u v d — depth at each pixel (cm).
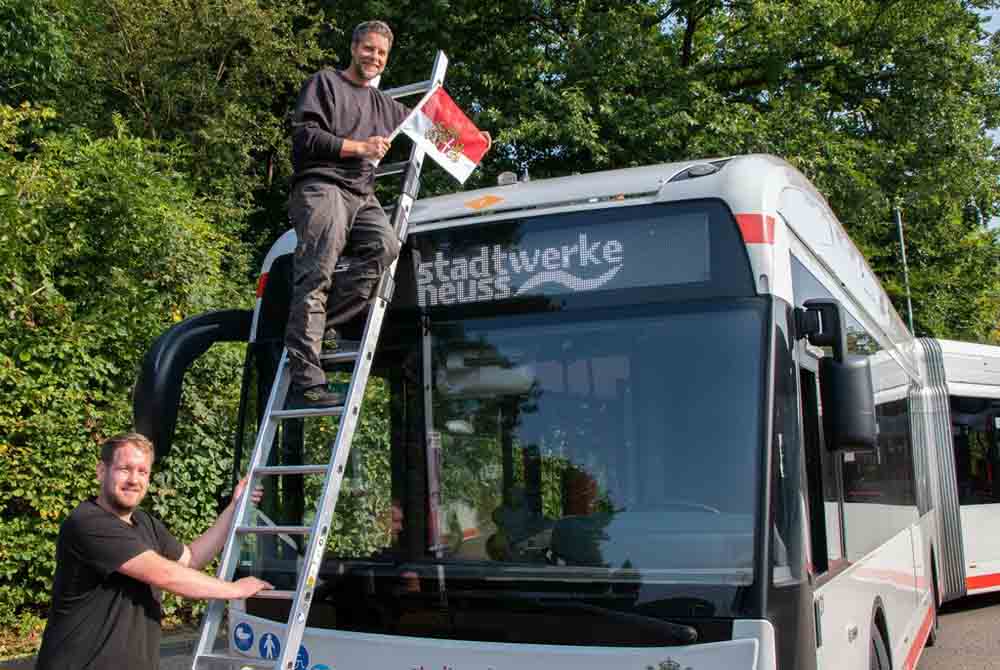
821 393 432
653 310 439
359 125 498
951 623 1249
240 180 2009
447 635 423
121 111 2011
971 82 2209
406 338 477
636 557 408
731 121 1869
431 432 463
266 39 2003
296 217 466
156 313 1092
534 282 462
